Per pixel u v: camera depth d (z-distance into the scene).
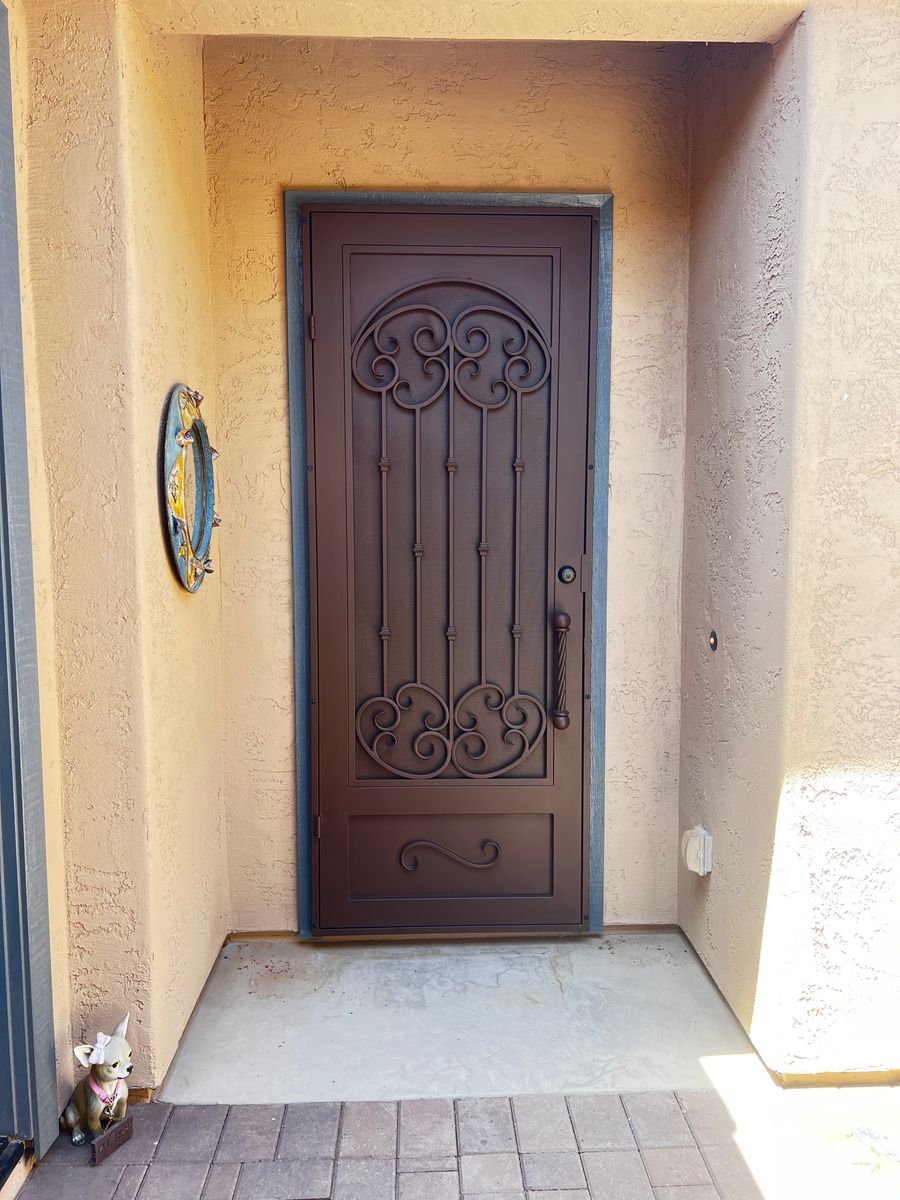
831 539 1.87
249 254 2.44
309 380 2.47
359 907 2.64
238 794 2.61
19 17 1.69
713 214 2.29
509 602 2.57
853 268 1.81
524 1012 2.27
